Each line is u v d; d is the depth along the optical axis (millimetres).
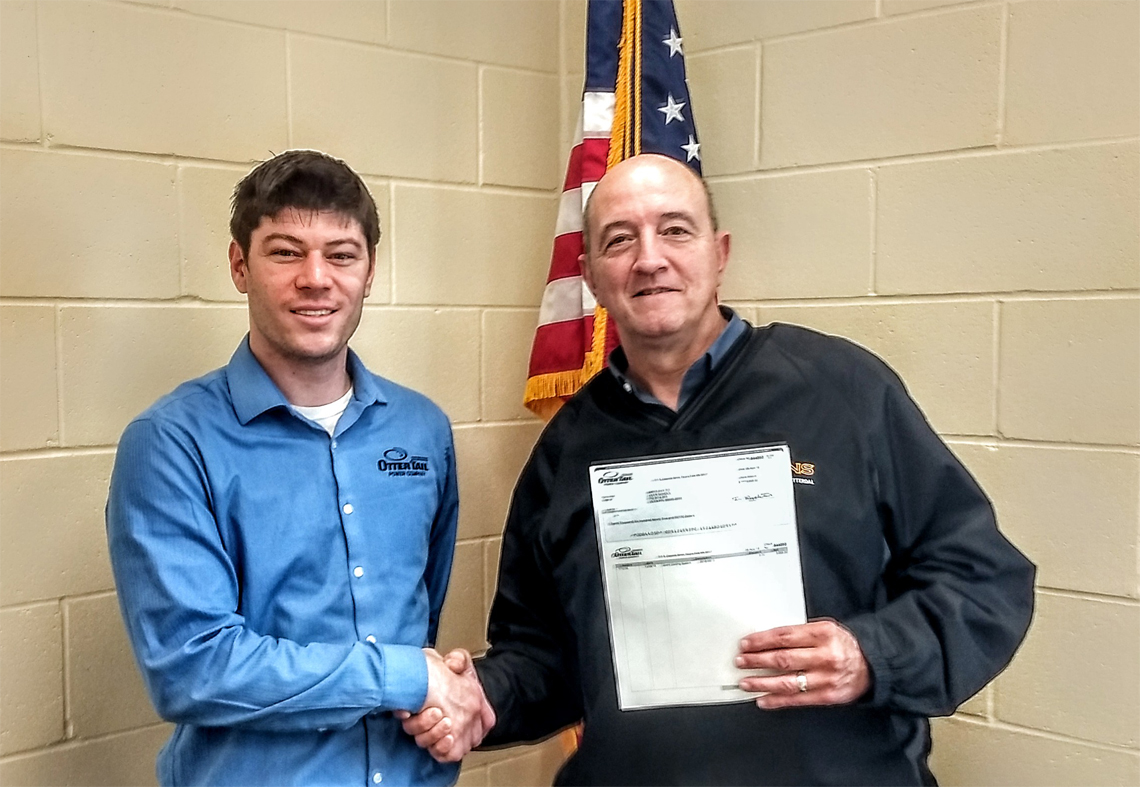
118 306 1377
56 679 1345
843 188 1536
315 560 1123
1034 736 1397
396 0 1645
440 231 1722
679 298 1149
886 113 1486
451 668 1171
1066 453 1351
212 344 1469
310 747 1112
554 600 1297
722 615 1101
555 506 1240
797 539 1102
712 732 1095
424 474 1246
